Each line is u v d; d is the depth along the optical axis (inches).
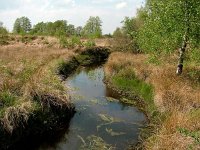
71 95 812.0
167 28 736.3
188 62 807.1
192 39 719.1
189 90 638.5
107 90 924.0
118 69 1050.1
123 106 760.3
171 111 565.6
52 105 610.9
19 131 517.3
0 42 1713.8
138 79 894.4
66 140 550.9
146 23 855.7
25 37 2171.5
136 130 597.6
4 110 510.3
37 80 632.4
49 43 1820.9
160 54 807.1
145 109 716.7
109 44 1920.5
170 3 721.0
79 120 645.9
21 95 573.0
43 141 543.8
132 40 1453.0
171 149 405.4
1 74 628.1
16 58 973.2
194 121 464.8
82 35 3046.3
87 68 1371.8
